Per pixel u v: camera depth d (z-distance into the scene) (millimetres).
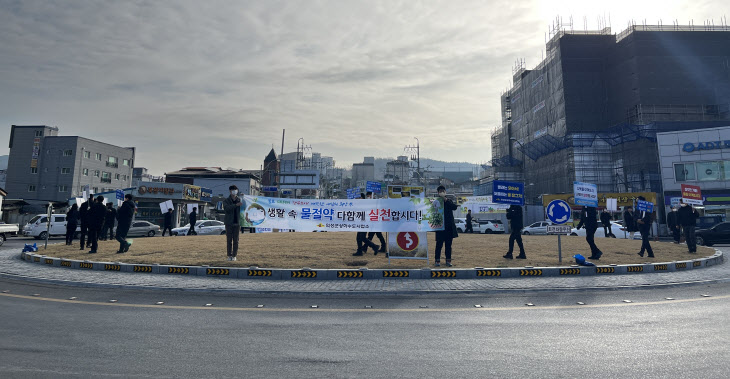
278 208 10695
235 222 9891
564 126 47594
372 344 4246
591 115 47438
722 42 45125
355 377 3314
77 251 11852
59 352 3889
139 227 28484
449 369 3508
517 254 11414
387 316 5504
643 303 6340
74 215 14836
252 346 4164
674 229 17516
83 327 4809
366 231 10258
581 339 4410
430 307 6066
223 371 3441
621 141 43656
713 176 34375
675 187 35719
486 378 3291
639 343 4254
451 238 9367
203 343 4250
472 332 4711
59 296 6727
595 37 48812
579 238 18516
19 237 28969
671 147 36375
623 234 25172
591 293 7168
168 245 13188
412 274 8461
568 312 5730
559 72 48875
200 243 13898
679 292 7305
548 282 8031
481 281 8125
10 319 5141
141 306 6031
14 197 57875
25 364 3545
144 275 8695
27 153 58375
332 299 6660
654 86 43938
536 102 55031
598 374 3375
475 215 42156
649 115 43281
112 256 10609
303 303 6344
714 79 44375
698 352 3943
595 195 12938
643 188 40062
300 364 3631
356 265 9195
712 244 20250
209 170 72250
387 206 9672
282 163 75312
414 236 9391
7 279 8383
